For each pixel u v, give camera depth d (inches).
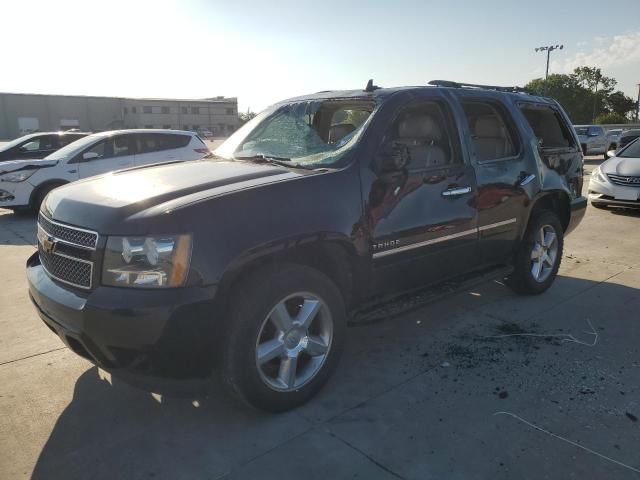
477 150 166.9
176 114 3383.4
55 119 3120.1
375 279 136.6
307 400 125.0
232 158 156.1
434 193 146.6
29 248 293.9
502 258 179.0
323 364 125.9
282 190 117.0
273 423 118.0
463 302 193.8
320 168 131.1
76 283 110.3
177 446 110.3
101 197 115.9
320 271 127.3
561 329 168.4
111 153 423.5
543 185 189.5
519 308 187.2
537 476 99.7
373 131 135.8
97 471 103.0
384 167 134.3
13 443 111.8
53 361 149.4
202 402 127.0
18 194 393.1
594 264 244.5
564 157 205.0
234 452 108.1
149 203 109.2
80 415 122.1
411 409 122.8
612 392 129.6
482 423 116.9
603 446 108.4
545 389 131.3
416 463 103.9
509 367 143.0
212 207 107.1
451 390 131.2
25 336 166.7
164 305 100.0
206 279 103.3
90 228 106.8
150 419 120.3
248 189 113.7
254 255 109.6
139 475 101.7
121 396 130.3
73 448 110.0
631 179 364.5
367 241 131.0
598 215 373.4
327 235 121.0
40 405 126.3
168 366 104.4
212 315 104.7
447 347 156.2
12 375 141.0
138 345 101.0
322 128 155.2
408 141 152.6
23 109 3016.7
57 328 111.2
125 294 101.2
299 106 163.3
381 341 161.0
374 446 109.3
